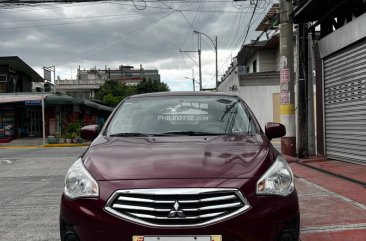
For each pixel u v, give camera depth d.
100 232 3.31
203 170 3.48
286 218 3.38
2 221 6.43
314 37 13.24
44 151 21.80
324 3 11.23
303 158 12.38
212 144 4.11
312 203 6.88
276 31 27.41
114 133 4.69
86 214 3.38
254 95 26.56
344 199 7.04
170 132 4.61
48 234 5.67
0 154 21.06
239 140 4.27
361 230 5.33
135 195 3.32
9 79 36.47
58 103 29.56
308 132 13.11
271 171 3.57
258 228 3.27
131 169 3.55
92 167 3.69
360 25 9.90
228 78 32.94
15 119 31.66
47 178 11.20
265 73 26.41
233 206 3.29
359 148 10.37
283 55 13.13
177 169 3.50
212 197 3.29
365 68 9.91
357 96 10.38
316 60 13.09
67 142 27.69
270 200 3.38
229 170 3.50
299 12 12.07
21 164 15.23
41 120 32.34
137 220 3.26
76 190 3.55
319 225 5.62
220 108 5.04
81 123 29.12
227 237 3.22
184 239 3.19
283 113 13.09
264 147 4.06
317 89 13.02
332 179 8.92
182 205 3.27
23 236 5.61
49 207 7.34
